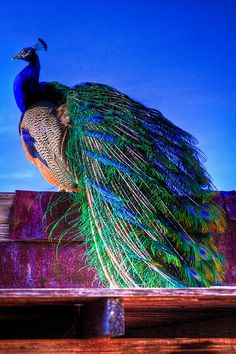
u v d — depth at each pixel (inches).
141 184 175.9
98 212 164.9
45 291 96.3
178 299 105.7
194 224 165.9
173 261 149.6
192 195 175.0
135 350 106.8
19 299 99.3
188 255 155.6
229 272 162.1
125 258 151.2
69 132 225.8
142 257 149.9
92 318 105.5
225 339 111.5
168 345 108.7
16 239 155.8
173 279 143.7
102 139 196.2
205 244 161.0
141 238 157.8
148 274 146.7
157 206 169.0
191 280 148.9
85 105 218.4
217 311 129.9
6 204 158.2
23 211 158.4
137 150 189.6
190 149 195.2
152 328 141.1
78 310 119.7
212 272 155.0
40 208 159.9
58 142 226.1
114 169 181.9
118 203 167.2
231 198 171.6
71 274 156.6
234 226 167.9
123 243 154.9
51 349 103.2
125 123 201.3
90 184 178.1
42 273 155.2
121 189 175.5
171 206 168.7
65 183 212.8
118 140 193.3
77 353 104.1
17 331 129.7
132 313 124.5
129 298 102.2
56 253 157.2
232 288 103.9
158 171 181.0
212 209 169.2
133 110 209.6
